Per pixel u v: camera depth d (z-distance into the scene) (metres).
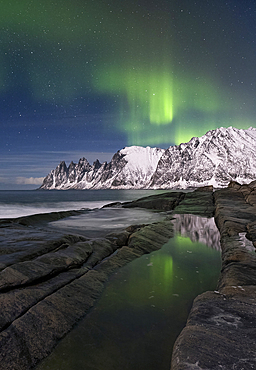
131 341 3.30
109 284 5.32
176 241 9.45
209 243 9.12
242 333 2.69
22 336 3.19
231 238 7.91
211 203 19.78
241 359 2.24
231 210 13.24
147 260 7.09
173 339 3.34
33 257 5.73
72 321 3.76
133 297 4.69
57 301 4.09
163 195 24.61
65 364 2.87
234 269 5.18
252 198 16.95
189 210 18.09
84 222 13.52
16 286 4.23
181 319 3.88
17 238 7.30
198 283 5.39
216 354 2.34
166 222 12.88
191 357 2.33
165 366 2.80
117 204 25.22
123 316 3.97
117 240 8.61
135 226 10.66
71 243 7.46
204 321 3.06
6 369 2.72
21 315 3.58
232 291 4.03
